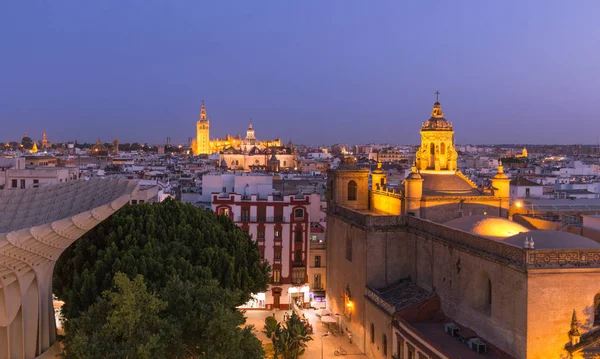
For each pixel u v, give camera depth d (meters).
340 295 69.38
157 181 124.56
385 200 67.81
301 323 55.41
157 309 37.94
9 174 95.50
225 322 37.88
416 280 58.16
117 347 35.81
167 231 54.91
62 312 48.28
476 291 46.34
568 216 70.62
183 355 39.22
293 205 81.62
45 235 42.06
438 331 48.34
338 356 59.38
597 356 38.62
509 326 41.06
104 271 46.97
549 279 39.06
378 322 55.56
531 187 113.12
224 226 63.31
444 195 62.59
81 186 56.22
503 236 49.56
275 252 81.50
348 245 67.00
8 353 44.56
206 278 47.22
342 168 72.38
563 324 39.25
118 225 53.84
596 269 39.38
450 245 50.00
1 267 41.44
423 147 66.31
